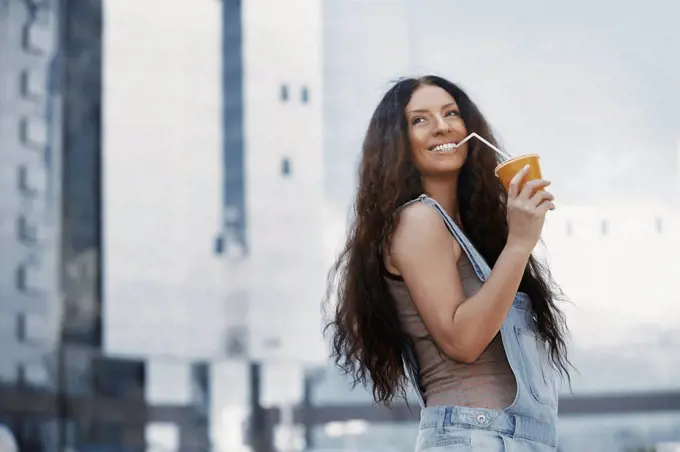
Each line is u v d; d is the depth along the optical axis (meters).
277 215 18.02
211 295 18.03
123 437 15.39
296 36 18.28
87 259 15.04
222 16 18.64
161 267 17.12
